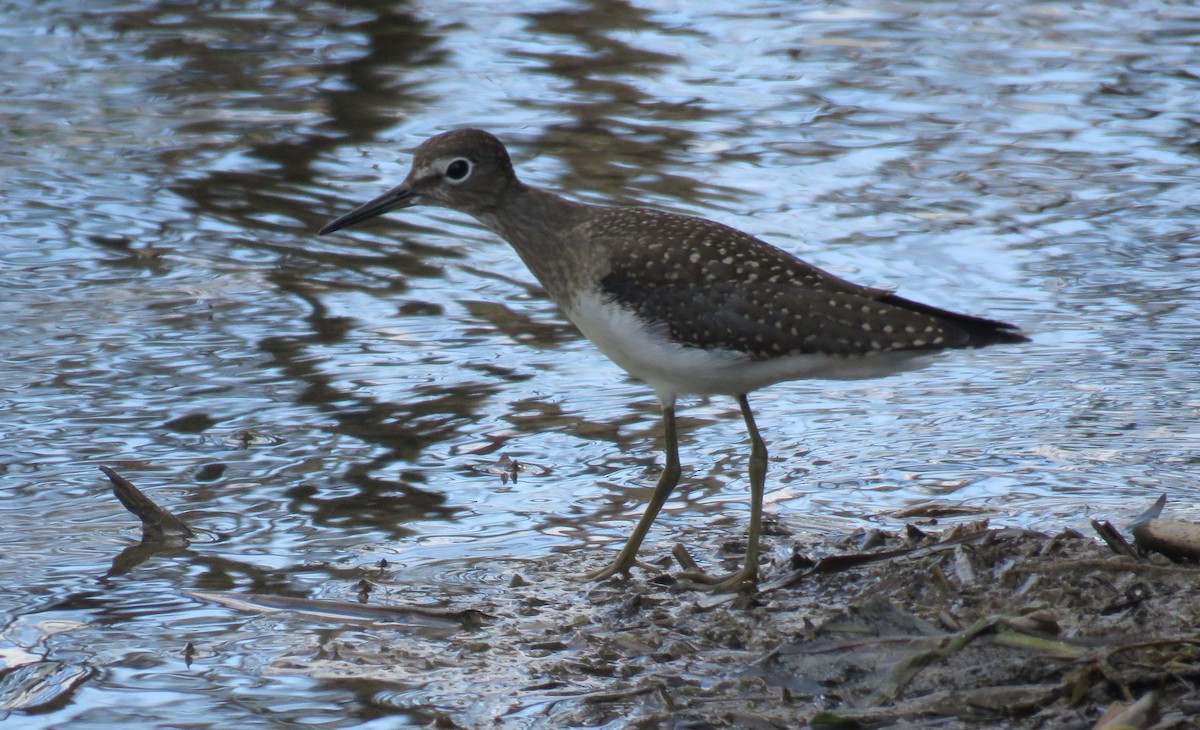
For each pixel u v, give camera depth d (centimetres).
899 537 993
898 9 2372
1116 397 1245
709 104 1969
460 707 797
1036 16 2327
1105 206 1656
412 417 1223
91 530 1034
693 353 952
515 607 923
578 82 2045
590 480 1124
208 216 1639
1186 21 2288
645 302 953
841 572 946
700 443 1191
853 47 2192
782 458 1161
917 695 773
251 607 925
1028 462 1130
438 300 1466
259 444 1170
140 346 1341
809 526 1038
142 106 1953
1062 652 784
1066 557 911
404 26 2281
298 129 1877
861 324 931
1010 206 1656
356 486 1106
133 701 809
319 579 966
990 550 927
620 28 2284
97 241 1571
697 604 920
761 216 1616
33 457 1136
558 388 1288
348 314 1427
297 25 2283
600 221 998
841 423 1228
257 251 1559
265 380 1284
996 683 775
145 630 895
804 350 938
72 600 934
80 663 852
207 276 1498
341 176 1739
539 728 773
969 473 1116
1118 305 1430
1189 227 1605
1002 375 1308
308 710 798
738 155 1797
